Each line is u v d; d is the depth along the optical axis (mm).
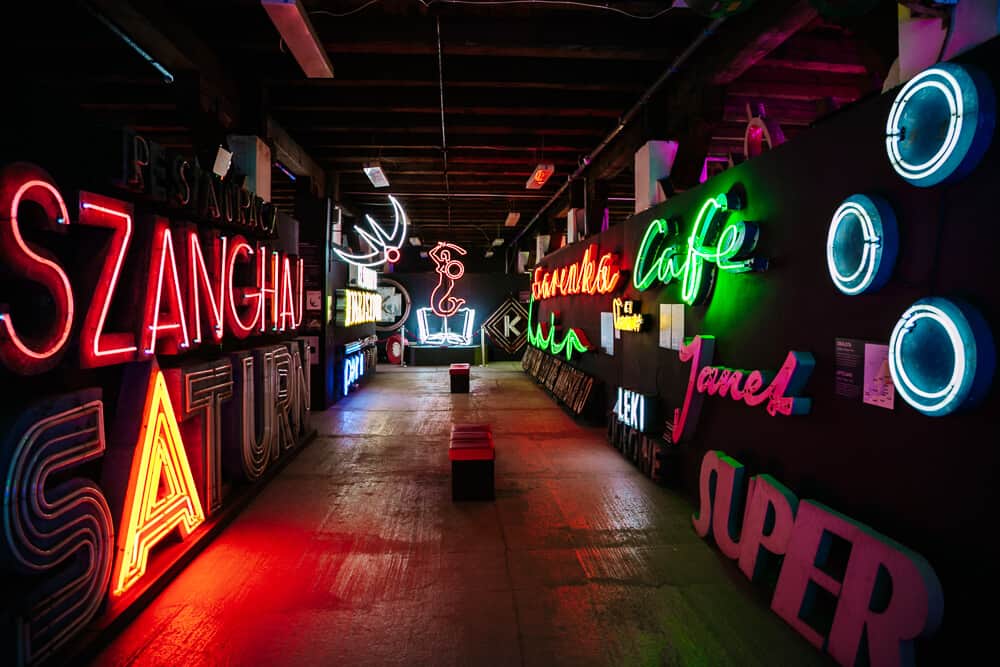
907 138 2262
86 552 2510
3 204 2064
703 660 2512
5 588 2203
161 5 4527
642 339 5938
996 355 1970
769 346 3516
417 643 2633
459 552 3609
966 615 2074
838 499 2830
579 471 5375
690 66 5516
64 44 4871
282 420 5586
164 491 3383
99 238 2709
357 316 11094
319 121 7496
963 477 2102
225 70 5801
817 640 2568
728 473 3549
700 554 3586
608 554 3580
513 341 17938
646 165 6211
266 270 5223
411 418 8023
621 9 4602
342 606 2955
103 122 2766
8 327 2059
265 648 2588
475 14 4938
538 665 2479
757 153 4168
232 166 5832
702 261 4230
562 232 13016
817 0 2734
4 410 2146
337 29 4988
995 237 1996
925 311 2129
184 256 3545
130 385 3027
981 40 2217
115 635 2662
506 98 6707
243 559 3494
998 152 1987
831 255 2738
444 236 18812
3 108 2262
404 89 6707
